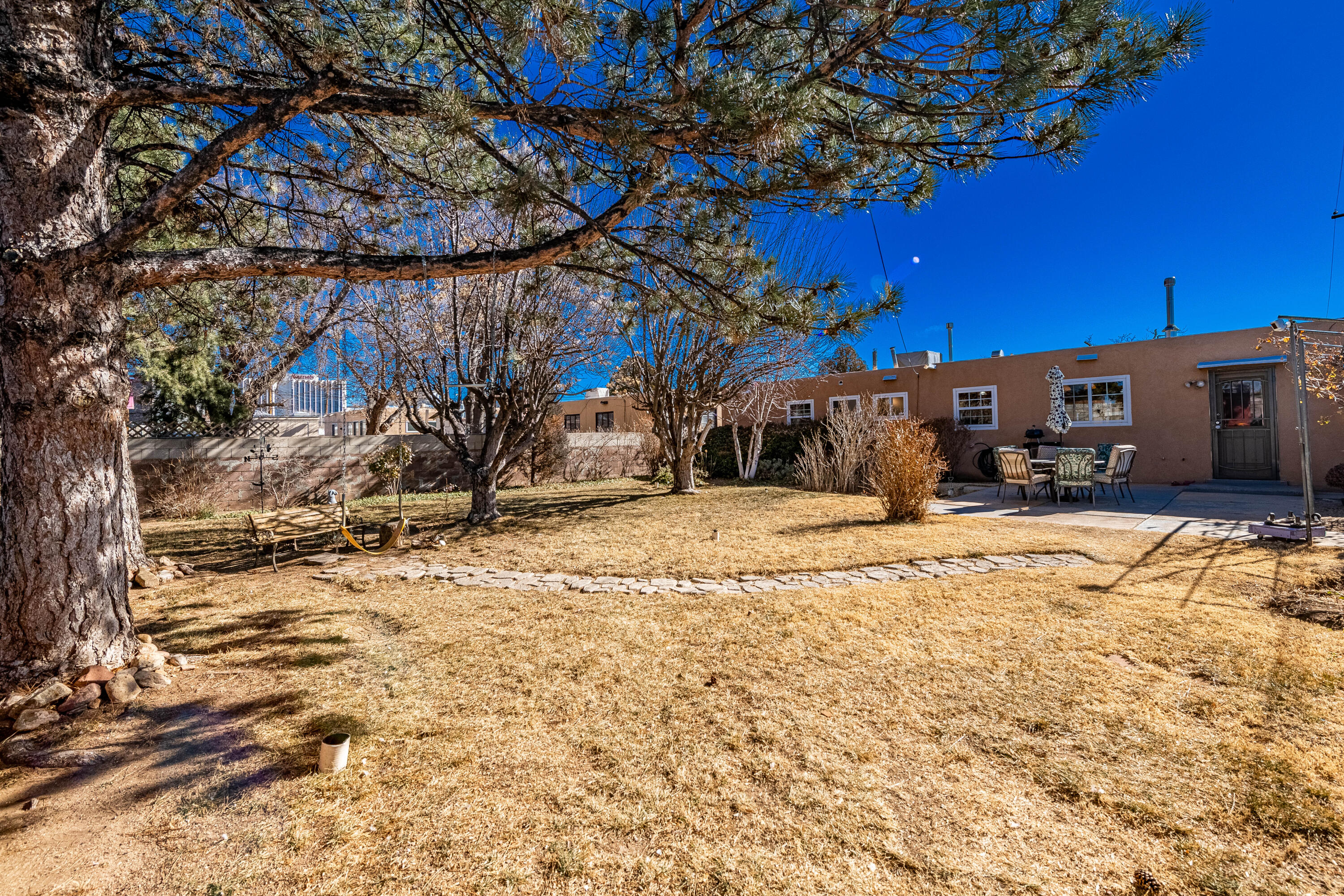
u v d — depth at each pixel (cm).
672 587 516
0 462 294
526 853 187
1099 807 203
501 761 243
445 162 421
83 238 295
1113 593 444
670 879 175
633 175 330
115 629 319
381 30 372
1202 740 241
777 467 1582
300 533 637
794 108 246
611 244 390
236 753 251
